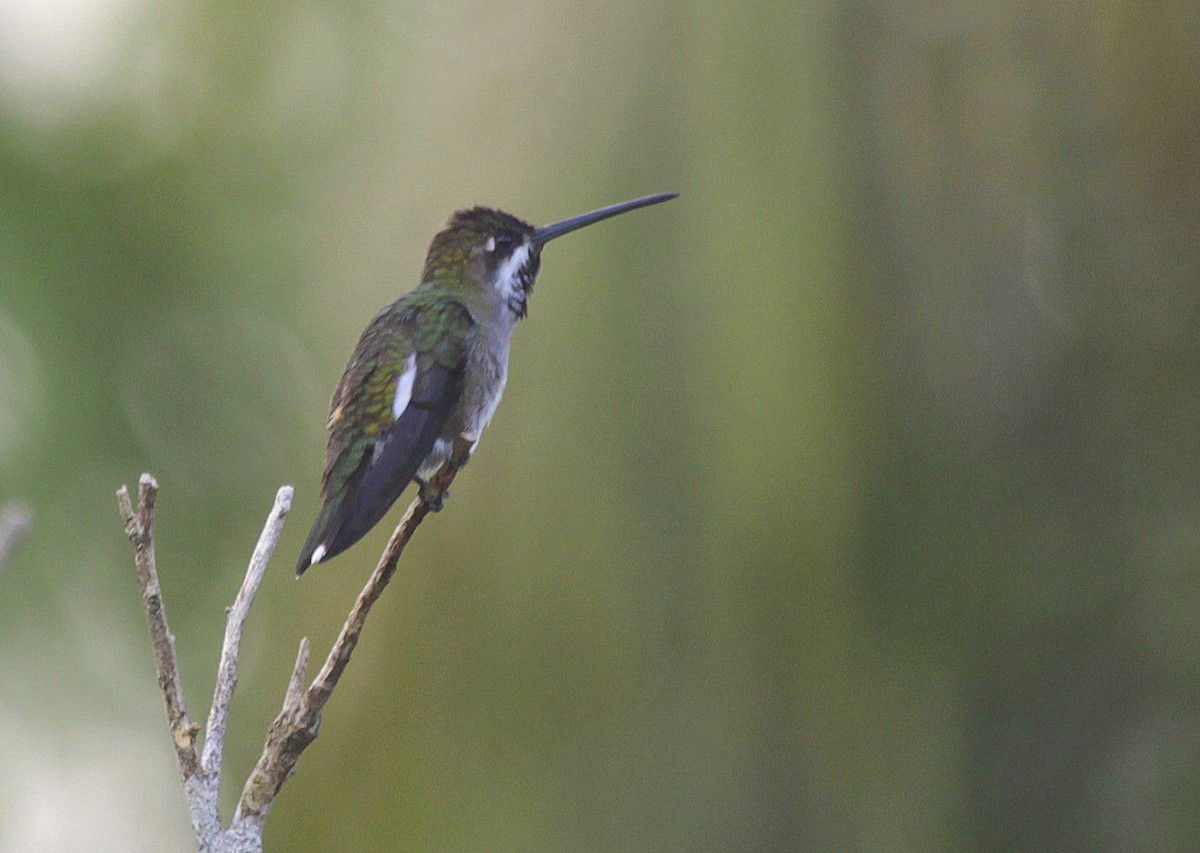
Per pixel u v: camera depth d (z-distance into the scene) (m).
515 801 10.40
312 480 13.73
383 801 10.62
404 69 12.77
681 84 10.96
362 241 12.02
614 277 10.79
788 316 10.55
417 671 10.69
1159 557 10.43
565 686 10.48
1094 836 10.11
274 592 12.95
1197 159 10.70
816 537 10.32
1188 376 10.59
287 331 15.48
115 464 14.91
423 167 11.70
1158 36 10.78
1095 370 10.70
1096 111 10.84
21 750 14.34
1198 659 10.23
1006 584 10.40
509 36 11.52
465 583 10.70
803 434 10.42
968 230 10.75
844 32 10.93
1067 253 10.77
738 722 10.23
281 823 10.90
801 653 10.27
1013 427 10.56
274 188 16.05
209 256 15.78
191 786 4.76
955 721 10.26
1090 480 10.59
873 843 10.04
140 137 15.90
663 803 10.21
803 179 10.70
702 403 10.52
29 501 14.41
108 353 15.17
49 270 15.04
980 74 10.88
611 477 10.55
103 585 14.75
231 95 16.20
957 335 10.64
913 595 10.35
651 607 10.40
